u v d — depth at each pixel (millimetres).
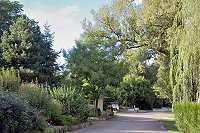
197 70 10453
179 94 12555
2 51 35281
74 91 19906
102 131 14586
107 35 25172
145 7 18922
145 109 67188
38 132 11398
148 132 13664
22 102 10945
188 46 10695
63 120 15258
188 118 11586
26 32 36906
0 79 15188
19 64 35781
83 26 26500
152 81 76125
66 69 27312
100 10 24812
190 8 10773
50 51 41688
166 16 17500
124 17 23016
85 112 19469
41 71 37344
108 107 45781
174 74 13117
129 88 63594
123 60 27547
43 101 14477
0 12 39219
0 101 9641
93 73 24703
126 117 35156
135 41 22906
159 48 19688
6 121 9359
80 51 26719
